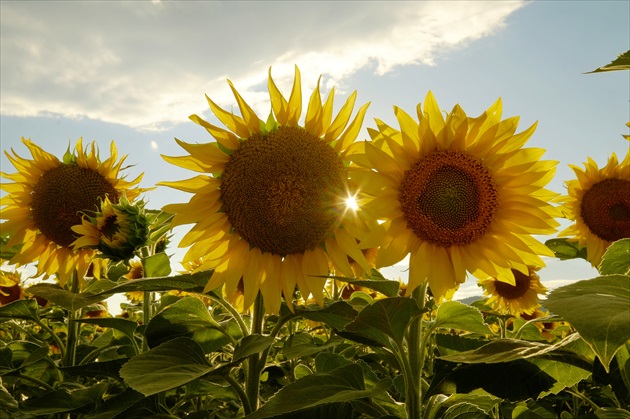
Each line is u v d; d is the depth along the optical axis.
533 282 1.30
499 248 0.54
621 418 0.44
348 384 0.46
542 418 0.66
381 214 0.53
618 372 0.44
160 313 0.58
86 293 0.69
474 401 0.54
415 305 0.45
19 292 1.14
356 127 0.58
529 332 0.91
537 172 0.54
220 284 0.56
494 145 0.55
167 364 0.46
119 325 0.68
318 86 0.58
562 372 0.48
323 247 0.58
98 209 0.83
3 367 0.73
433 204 0.54
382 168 0.53
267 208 0.56
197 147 0.56
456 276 0.53
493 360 0.43
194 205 0.57
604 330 0.28
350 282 0.50
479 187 0.54
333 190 0.56
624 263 0.52
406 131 0.55
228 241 0.58
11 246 0.89
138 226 0.73
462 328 0.55
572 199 1.05
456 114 0.55
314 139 0.57
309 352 0.63
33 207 0.88
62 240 0.87
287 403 0.42
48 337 1.19
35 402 0.59
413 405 0.49
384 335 0.51
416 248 0.54
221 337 0.59
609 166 1.04
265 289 0.57
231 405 0.90
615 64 0.41
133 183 0.89
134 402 0.53
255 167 0.56
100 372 0.60
